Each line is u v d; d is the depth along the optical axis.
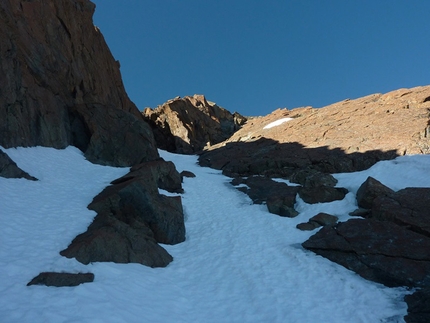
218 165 34.72
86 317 7.23
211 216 19.50
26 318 6.76
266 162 29.42
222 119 65.06
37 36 24.16
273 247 14.71
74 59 28.67
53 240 10.93
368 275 11.41
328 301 10.07
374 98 37.41
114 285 9.42
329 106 42.81
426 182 17.67
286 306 9.82
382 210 15.13
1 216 11.66
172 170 23.19
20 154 17.77
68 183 17.47
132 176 17.81
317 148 29.16
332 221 16.56
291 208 19.44
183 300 10.05
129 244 12.05
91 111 25.64
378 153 23.94
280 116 51.19
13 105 18.44
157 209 15.37
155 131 54.28
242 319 9.27
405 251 11.92
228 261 13.46
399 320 8.81
